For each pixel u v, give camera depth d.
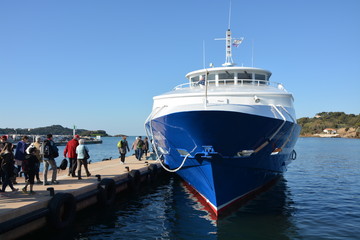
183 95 12.56
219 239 8.64
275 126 10.72
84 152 12.83
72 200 9.33
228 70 14.34
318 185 17.27
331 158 37.38
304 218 10.50
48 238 8.50
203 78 14.89
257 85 14.12
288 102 12.70
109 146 91.69
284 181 18.75
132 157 25.12
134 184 14.95
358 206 12.20
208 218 10.61
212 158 10.22
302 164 29.80
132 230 9.40
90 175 13.48
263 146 11.04
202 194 12.38
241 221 10.20
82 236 8.77
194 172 11.52
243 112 9.66
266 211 11.34
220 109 9.79
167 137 11.23
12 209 7.38
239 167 10.91
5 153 9.34
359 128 193.75
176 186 17.20
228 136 9.87
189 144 10.52
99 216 10.87
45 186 10.83
